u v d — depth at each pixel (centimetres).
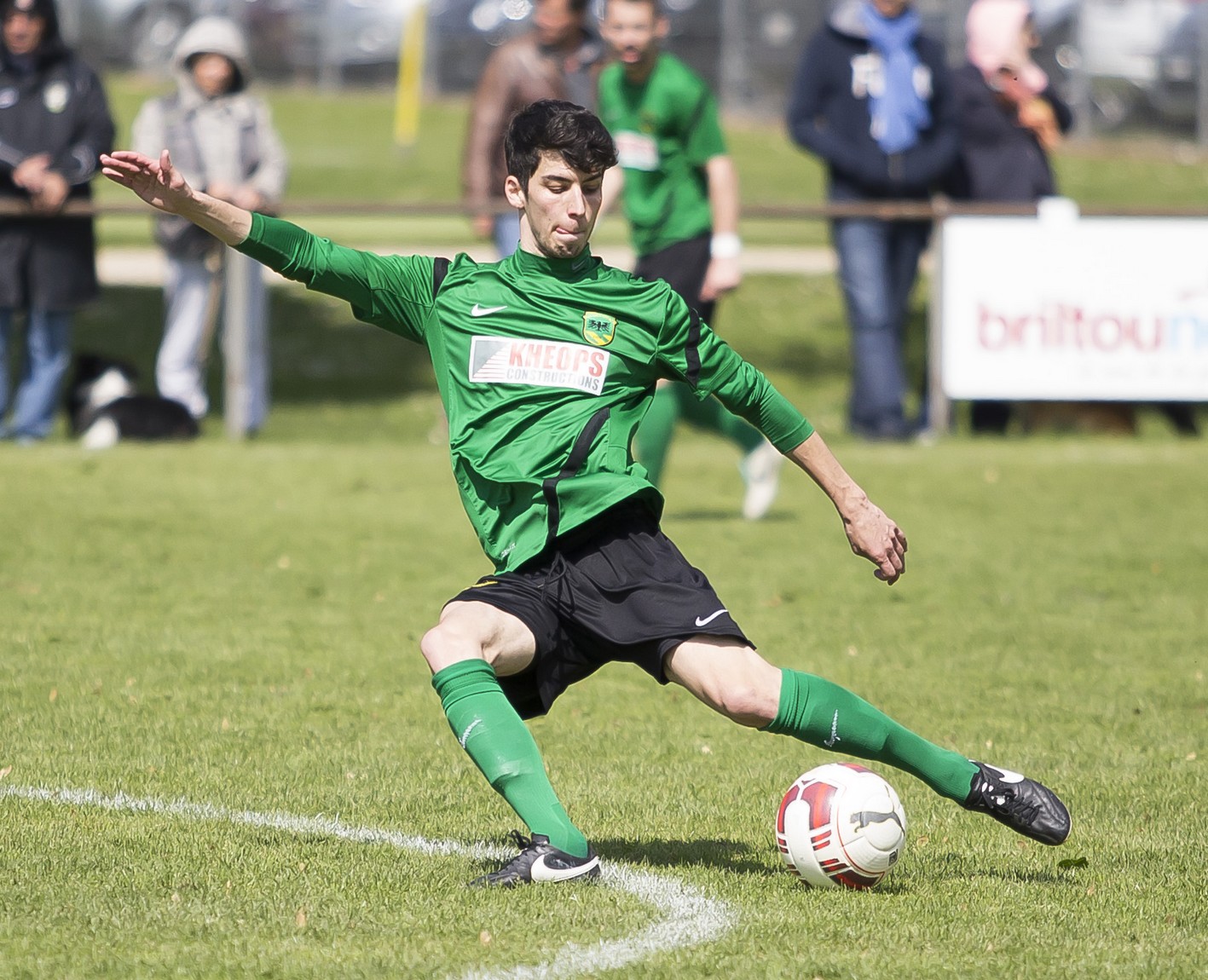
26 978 1222
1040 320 4806
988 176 5003
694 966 1266
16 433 4616
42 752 1978
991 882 1544
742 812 1798
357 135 11269
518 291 1539
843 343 6719
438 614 2867
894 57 4753
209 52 4469
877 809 1491
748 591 3052
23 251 4441
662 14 3206
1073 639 2738
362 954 1283
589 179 1518
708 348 1544
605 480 1500
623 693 2417
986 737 2141
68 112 4406
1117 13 11562
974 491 4153
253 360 4916
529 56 4566
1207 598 3075
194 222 1498
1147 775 1973
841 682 2423
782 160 10475
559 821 1464
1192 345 4791
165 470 4244
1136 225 4756
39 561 3194
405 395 6100
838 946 1333
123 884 1465
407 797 1831
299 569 3192
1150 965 1297
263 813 1750
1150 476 4397
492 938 1325
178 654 2531
